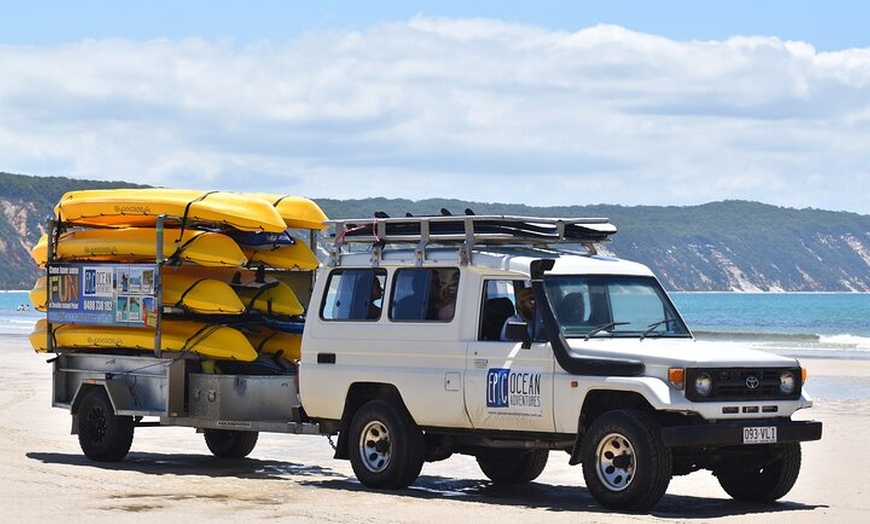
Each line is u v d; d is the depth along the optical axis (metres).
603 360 14.63
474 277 15.90
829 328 115.62
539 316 15.26
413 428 16.28
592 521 13.65
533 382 15.08
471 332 15.78
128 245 18.80
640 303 15.77
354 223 17.14
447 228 16.31
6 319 121.38
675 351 14.67
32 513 14.11
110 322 18.98
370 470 16.47
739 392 14.58
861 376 39.94
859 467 18.92
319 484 17.03
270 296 19.03
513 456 17.27
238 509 14.49
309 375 17.14
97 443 19.33
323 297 17.23
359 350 16.70
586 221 16.56
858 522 13.91
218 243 18.38
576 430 14.78
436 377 15.91
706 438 14.13
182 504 14.84
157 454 20.53
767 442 14.50
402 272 16.58
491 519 13.79
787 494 16.38
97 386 19.42
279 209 19.27
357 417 16.59
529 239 16.16
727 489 15.85
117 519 13.73
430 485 17.25
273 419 18.05
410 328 16.28
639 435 14.25
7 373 37.91
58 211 19.75
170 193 18.75
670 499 15.98
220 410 18.22
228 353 18.31
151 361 18.78
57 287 19.72
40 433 23.08
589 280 15.59
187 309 18.50
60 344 19.70
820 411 27.72
